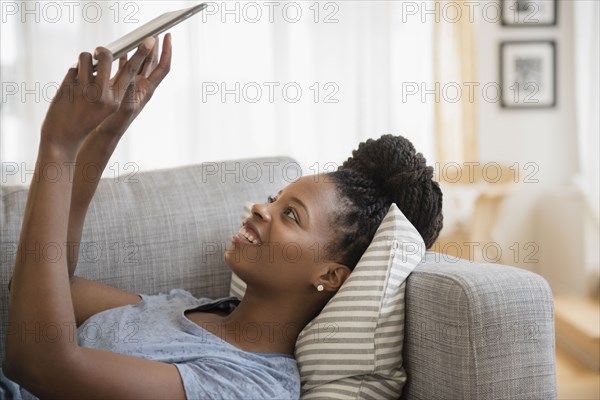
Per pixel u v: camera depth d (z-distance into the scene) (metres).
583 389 2.70
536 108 4.49
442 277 1.18
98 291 1.38
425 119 4.20
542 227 4.40
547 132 4.50
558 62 4.49
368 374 1.22
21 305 1.00
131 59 1.00
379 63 4.12
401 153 1.36
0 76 3.50
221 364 1.16
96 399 1.04
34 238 1.00
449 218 3.98
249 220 1.29
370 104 4.13
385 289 1.21
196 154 3.86
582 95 4.22
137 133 3.76
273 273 1.27
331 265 1.29
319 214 1.29
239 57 3.91
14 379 1.05
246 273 1.27
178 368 1.10
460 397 1.12
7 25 3.50
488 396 1.12
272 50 3.96
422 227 1.35
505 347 1.13
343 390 1.21
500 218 4.17
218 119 3.89
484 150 4.47
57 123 0.98
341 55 4.07
